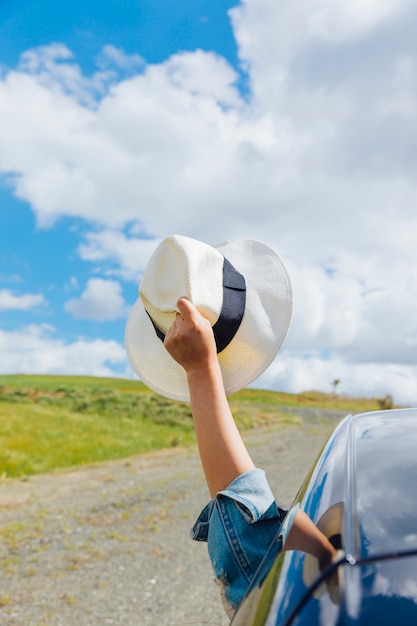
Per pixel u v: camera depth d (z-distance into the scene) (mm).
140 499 12297
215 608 6035
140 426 35188
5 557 8086
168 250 1333
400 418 1277
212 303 1285
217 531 1111
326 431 35344
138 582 6957
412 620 612
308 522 872
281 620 677
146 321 1582
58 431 30766
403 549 701
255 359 1389
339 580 677
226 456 1111
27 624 5746
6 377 88562
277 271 1442
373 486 895
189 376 1153
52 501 12414
